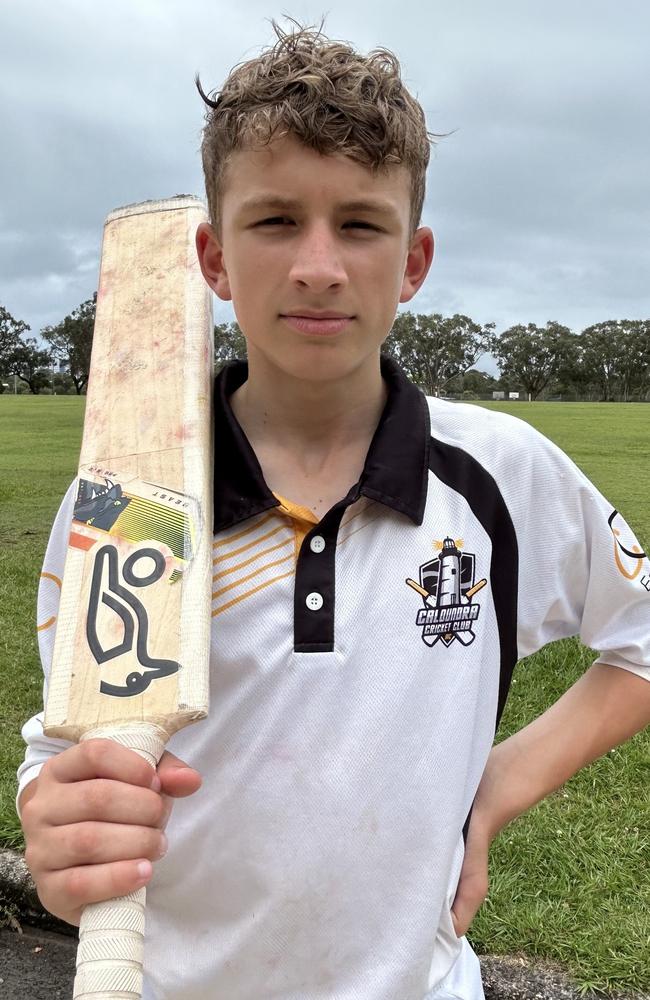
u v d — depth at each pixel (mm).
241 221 1027
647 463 12195
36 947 2174
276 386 1155
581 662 3729
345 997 1073
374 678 1069
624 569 1249
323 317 1008
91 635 947
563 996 1896
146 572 990
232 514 1089
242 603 1073
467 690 1132
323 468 1161
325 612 1063
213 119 1101
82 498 1050
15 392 81625
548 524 1251
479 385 83625
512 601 1217
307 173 976
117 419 1117
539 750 1272
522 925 2068
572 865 2318
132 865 772
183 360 1153
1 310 78625
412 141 1064
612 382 79438
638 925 2092
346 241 1012
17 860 2301
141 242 1279
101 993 739
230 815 1063
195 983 1108
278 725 1056
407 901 1076
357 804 1052
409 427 1165
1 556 5609
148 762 838
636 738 3023
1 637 4020
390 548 1112
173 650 934
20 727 3107
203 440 1091
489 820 1229
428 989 1127
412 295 1222
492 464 1216
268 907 1066
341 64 1036
